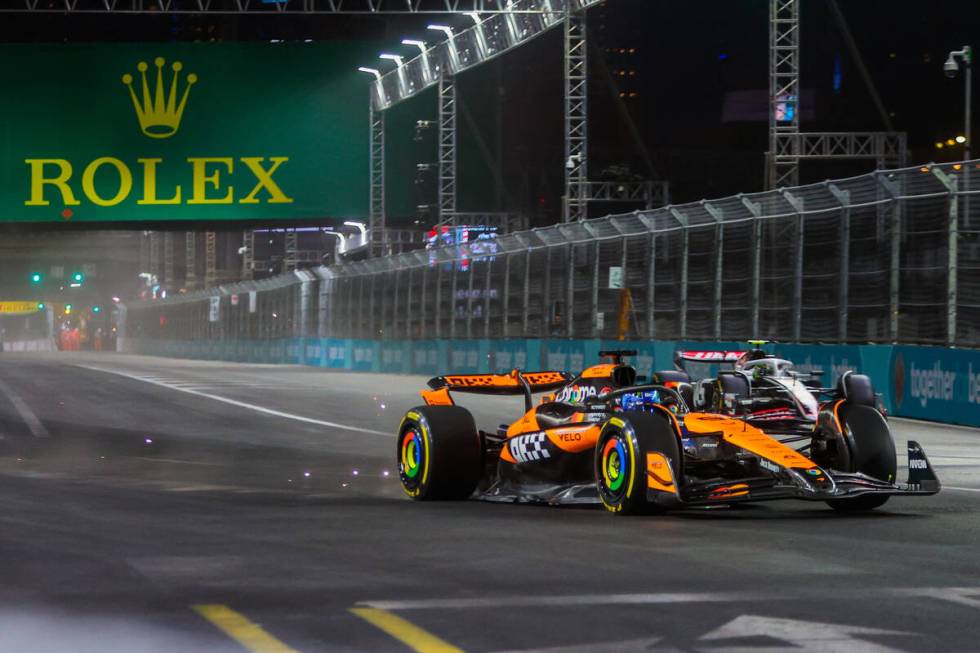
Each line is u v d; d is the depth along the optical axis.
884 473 14.24
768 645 7.64
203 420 35.59
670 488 13.35
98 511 14.80
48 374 63.91
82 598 9.09
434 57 82.12
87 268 193.62
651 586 9.50
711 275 41.41
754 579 9.78
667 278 44.28
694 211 42.47
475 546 11.61
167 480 20.58
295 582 9.70
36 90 86.12
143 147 87.06
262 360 104.38
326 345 86.19
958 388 29.47
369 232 88.19
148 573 10.12
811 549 11.34
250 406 40.94
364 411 38.84
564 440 15.40
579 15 65.00
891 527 12.93
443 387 17.28
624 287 47.19
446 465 16.22
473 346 61.28
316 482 20.30
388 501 16.50
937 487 13.75
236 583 9.67
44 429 33.00
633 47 104.81
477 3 73.94
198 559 10.84
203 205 87.88
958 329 30.14
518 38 70.50
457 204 97.88
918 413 31.05
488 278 60.28
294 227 93.62
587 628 8.09
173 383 55.22
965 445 25.19
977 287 29.52
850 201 34.25
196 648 7.61
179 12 69.19
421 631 8.02
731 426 14.11
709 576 9.93
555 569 10.27
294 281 95.19
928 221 31.20
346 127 89.19
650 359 44.69
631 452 13.70
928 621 8.28
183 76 87.56
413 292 70.38
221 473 22.11
